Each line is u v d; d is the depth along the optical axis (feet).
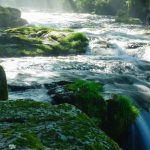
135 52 65.57
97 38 72.79
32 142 10.12
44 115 12.48
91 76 46.24
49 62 53.01
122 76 47.37
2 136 10.32
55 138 10.77
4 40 61.72
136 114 31.83
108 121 30.86
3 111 12.76
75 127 11.62
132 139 31.78
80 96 31.32
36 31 73.10
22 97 34.19
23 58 55.88
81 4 218.59
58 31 72.54
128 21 131.85
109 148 11.09
